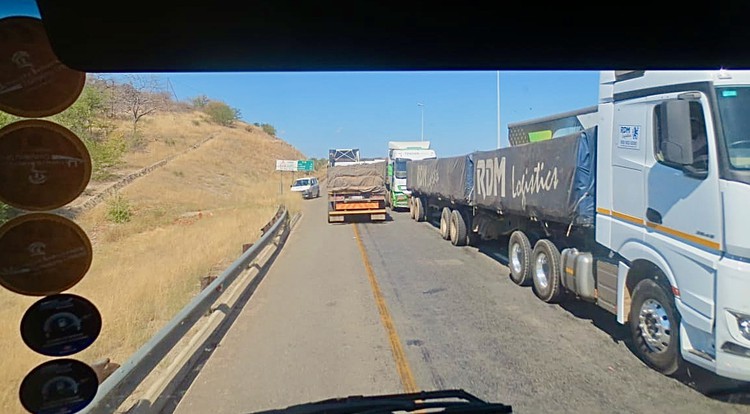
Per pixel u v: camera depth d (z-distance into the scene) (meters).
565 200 7.14
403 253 13.80
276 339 6.59
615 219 5.99
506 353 5.86
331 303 8.48
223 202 18.58
